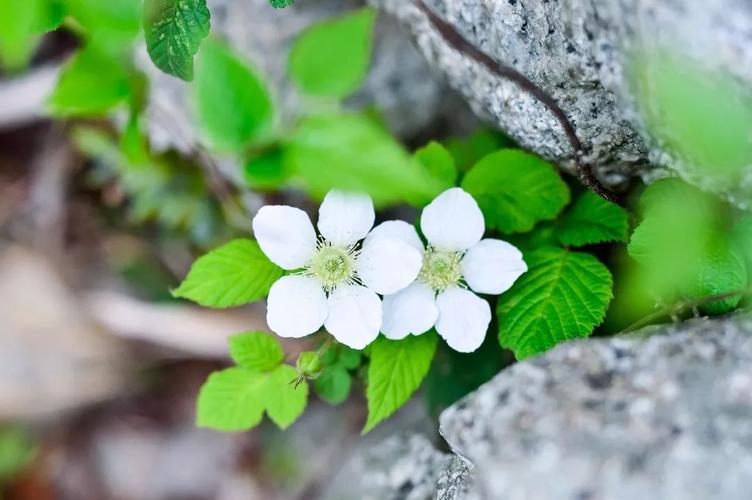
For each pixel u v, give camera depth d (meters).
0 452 0.59
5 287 0.59
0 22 0.42
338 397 0.47
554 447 0.41
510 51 0.44
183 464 0.58
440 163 0.47
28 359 0.59
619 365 0.42
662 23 0.40
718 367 0.41
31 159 0.60
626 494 0.40
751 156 0.40
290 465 0.56
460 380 0.49
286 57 0.52
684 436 0.40
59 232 0.60
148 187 0.56
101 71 0.49
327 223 0.45
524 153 0.47
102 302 0.59
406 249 0.45
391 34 0.52
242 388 0.47
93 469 0.59
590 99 0.43
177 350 0.59
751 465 0.40
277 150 0.45
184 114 0.53
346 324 0.45
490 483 0.41
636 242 0.44
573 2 0.42
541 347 0.45
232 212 0.55
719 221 0.43
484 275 0.45
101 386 0.59
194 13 0.44
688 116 0.40
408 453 0.49
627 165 0.45
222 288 0.46
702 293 0.43
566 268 0.46
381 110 0.52
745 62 0.39
